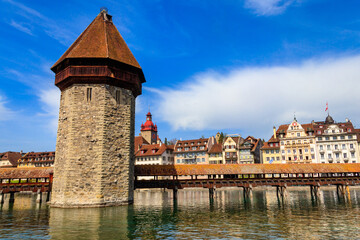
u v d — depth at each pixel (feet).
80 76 93.86
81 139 91.30
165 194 190.39
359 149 244.22
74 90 94.38
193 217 83.30
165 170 134.10
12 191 121.49
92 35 104.32
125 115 99.66
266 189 230.68
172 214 89.25
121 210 86.63
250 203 122.52
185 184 136.26
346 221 76.59
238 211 96.58
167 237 57.72
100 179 89.40
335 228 67.21
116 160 94.22
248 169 146.92
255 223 73.72
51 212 83.92
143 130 356.79
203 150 289.12
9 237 56.85
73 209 86.17
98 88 95.20
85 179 89.15
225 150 279.49
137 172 128.67
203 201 133.59
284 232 62.90
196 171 138.62
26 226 67.00
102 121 92.89
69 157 90.02
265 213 91.71
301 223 73.72
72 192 88.43
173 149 317.63
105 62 96.27
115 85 98.37
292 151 260.83
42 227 65.46
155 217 82.58
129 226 67.05
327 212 93.45
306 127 267.18
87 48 98.78
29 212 89.86
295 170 150.51
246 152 272.31
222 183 141.90
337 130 252.62
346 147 247.70
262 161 273.95
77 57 94.68
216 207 108.47
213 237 57.93
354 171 155.53
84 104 93.71
